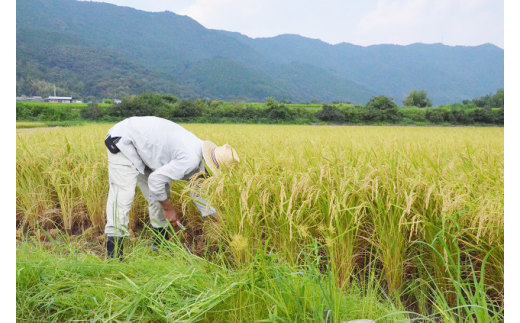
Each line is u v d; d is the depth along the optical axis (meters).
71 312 2.46
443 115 47.34
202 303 2.21
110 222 3.47
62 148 5.43
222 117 49.19
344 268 2.89
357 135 10.72
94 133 9.66
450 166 3.59
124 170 3.46
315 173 3.32
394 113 49.50
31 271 2.65
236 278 2.42
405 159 3.69
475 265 2.80
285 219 2.91
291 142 6.86
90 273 2.79
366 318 2.28
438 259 2.75
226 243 3.25
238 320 2.30
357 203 2.95
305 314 2.16
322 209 2.96
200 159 3.43
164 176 3.27
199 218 4.21
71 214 4.45
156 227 3.94
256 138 8.06
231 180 3.10
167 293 2.41
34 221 4.43
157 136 3.38
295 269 2.56
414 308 2.79
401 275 2.84
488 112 45.94
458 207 2.67
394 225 2.82
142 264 2.80
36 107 43.81
